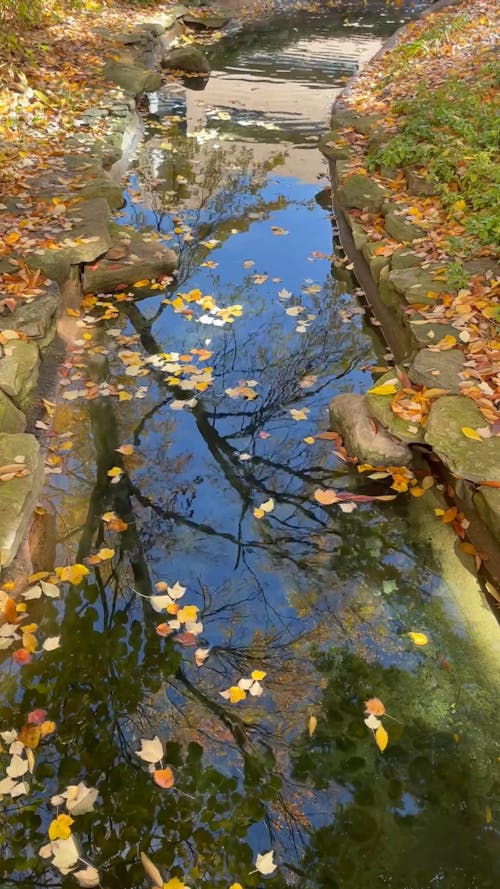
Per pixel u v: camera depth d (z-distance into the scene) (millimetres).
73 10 12352
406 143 6871
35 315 4582
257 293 5688
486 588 3201
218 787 2539
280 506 3699
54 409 4258
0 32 9094
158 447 4078
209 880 2287
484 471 3312
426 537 3486
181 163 8328
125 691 2836
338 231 6699
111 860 2336
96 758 2617
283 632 3072
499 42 9945
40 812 2449
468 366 3906
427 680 2867
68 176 6812
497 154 6312
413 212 5879
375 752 2635
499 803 2482
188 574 3338
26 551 3299
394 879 2289
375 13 16516
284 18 15992
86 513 3621
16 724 2717
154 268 5727
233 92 10984
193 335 5129
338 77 11711
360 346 5043
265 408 4410
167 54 12273
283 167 8250
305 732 2699
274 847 2375
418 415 3705
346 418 3980
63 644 2992
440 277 4852
